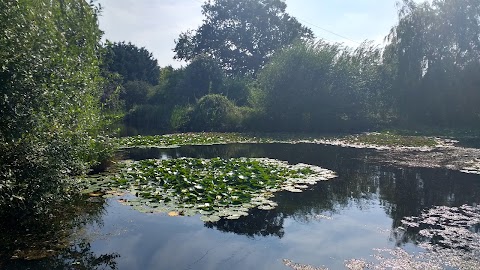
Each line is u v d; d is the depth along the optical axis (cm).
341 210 852
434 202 914
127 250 640
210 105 2956
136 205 859
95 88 1159
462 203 906
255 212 832
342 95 2795
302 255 620
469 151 1705
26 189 684
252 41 4869
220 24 4916
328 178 1159
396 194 985
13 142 659
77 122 890
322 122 2788
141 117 3453
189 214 803
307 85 2780
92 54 1070
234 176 1092
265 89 2862
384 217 807
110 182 1059
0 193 621
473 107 2912
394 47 2983
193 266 583
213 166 1260
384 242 673
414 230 730
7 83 606
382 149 1789
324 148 1842
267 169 1209
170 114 3347
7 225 722
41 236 697
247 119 2820
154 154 1644
